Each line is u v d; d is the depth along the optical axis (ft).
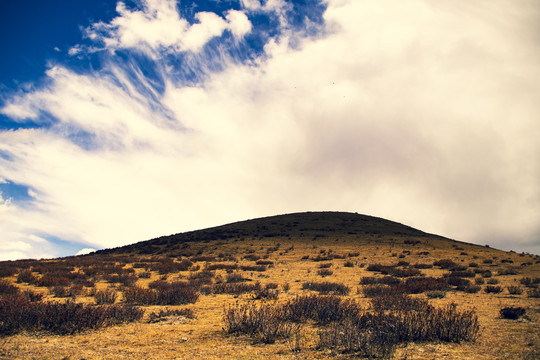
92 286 67.21
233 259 143.84
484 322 30.58
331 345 22.80
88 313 29.27
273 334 24.99
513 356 20.29
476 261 116.37
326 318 30.45
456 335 24.06
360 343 21.72
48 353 20.89
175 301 44.42
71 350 21.71
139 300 44.93
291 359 20.25
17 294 45.60
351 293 55.93
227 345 23.45
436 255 133.49
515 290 53.36
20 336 25.38
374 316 26.50
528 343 23.16
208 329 28.63
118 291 59.72
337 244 169.07
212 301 46.50
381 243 168.76
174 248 188.55
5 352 20.81
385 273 92.84
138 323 31.19
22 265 112.68
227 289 57.88
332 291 56.03
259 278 83.97
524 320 31.27
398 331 24.50
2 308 28.43
